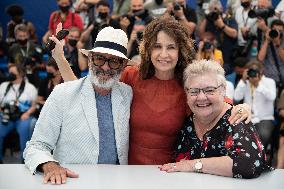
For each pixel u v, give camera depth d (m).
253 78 5.54
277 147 5.72
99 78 2.57
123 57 2.56
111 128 2.64
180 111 2.72
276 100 5.94
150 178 2.27
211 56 5.80
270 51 6.16
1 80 6.49
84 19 7.20
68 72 3.13
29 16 8.23
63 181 2.18
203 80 2.43
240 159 2.29
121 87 2.73
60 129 2.59
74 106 2.59
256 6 6.47
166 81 2.78
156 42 2.69
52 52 3.12
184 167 2.40
